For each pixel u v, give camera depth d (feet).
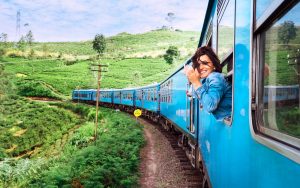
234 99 9.46
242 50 8.61
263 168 6.35
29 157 101.96
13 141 120.57
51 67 379.55
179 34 626.64
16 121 157.79
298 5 5.07
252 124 7.20
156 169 37.40
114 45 541.34
